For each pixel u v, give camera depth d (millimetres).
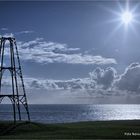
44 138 47562
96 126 62188
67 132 53500
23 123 62188
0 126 60062
